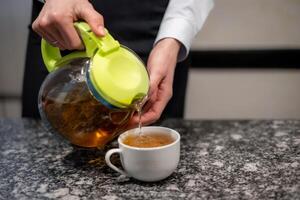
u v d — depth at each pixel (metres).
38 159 0.64
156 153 0.50
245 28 1.19
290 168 0.56
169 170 0.53
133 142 0.55
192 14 0.75
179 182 0.53
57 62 0.59
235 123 0.79
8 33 1.26
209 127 0.77
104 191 0.52
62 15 0.53
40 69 0.85
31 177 0.57
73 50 0.57
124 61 0.52
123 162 0.53
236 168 0.57
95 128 0.55
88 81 0.51
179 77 0.86
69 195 0.51
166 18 0.75
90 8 0.55
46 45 0.59
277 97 1.26
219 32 1.20
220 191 0.50
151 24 0.85
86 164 0.61
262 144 0.66
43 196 0.51
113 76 0.50
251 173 0.55
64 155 0.65
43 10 0.56
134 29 0.85
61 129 0.57
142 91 0.52
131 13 0.84
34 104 0.88
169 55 0.67
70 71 0.55
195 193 0.50
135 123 0.60
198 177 0.55
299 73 1.22
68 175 0.58
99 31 0.52
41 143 0.72
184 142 0.69
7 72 1.31
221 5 1.17
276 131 0.73
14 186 0.55
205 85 1.26
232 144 0.67
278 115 1.28
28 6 1.23
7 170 0.60
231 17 1.18
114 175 0.57
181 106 0.90
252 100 1.27
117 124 0.56
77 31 0.53
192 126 0.78
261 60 1.21
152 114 0.63
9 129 0.81
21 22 1.25
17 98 1.34
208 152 0.64
